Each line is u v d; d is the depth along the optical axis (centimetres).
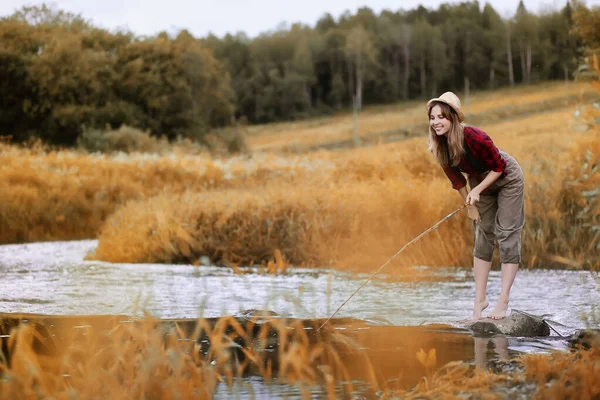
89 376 279
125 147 3509
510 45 13675
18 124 4262
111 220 1170
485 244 536
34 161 1797
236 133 4956
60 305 582
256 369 355
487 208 542
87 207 1583
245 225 1022
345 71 14262
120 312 545
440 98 520
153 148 3562
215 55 14000
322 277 803
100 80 4422
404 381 331
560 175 960
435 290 686
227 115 5056
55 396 267
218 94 4944
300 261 977
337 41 14450
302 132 9425
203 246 1012
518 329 473
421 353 317
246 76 13788
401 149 1608
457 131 516
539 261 871
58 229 1503
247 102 13225
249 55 14150
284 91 13125
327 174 1486
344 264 907
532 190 962
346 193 1086
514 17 13675
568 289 656
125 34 4759
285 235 1009
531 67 13475
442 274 819
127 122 4359
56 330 457
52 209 1519
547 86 12144
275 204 1048
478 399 284
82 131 4175
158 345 311
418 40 14138
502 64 13925
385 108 13038
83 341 411
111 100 4434
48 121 4225
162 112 4594
